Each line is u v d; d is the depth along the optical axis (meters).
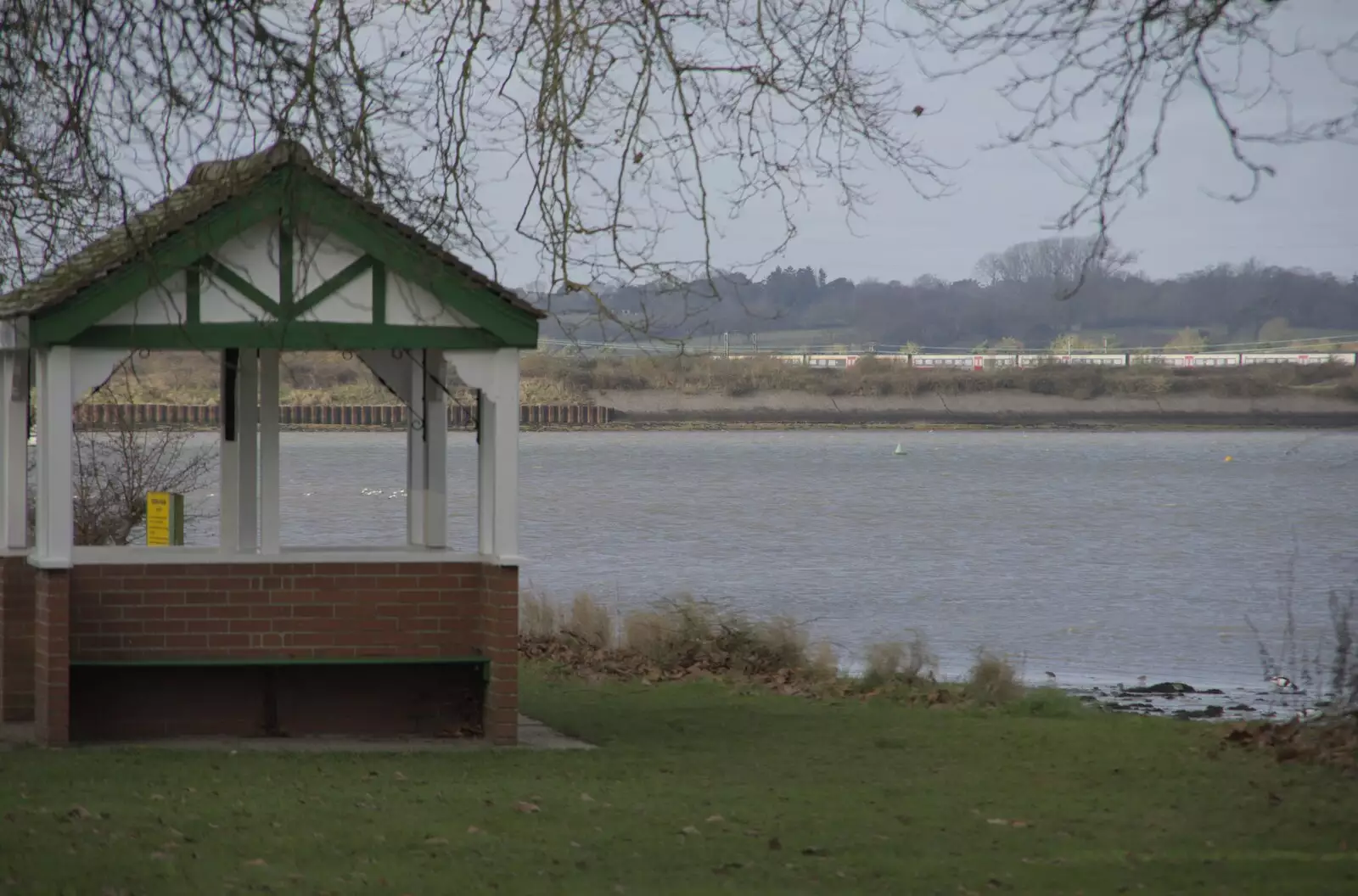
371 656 43.03
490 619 43.12
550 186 30.52
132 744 41.38
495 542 42.69
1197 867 29.95
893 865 29.92
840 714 54.31
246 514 43.16
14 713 45.03
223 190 32.56
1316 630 104.44
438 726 44.03
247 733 43.12
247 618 42.47
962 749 45.97
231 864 28.02
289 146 29.02
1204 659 89.75
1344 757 44.19
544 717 50.91
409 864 28.69
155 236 30.94
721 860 29.95
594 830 32.25
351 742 42.66
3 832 29.84
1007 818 35.00
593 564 148.75
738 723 50.81
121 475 78.44
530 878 27.91
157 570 41.94
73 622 41.47
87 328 39.38
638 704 55.34
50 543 40.31
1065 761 43.88
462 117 30.91
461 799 34.84
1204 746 47.16
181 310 39.88
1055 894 27.62
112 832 30.19
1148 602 123.62
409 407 47.12
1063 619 110.88
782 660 68.75
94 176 28.73
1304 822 34.81
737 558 157.12
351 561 42.97
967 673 78.38
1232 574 148.50
